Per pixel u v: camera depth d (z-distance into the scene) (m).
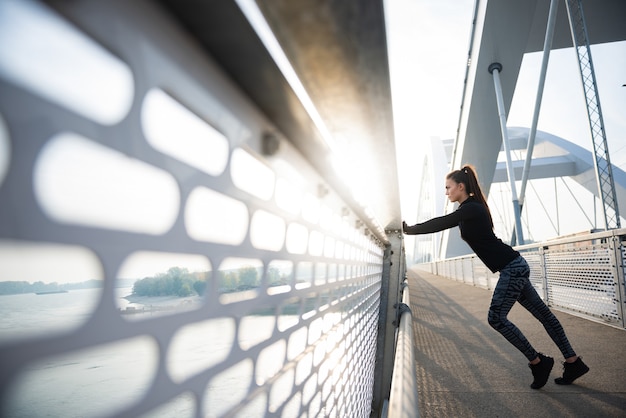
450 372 3.09
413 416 0.92
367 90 0.71
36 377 0.23
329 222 1.27
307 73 0.64
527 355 2.64
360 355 1.99
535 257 7.48
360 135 0.95
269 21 0.48
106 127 0.32
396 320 3.34
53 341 0.25
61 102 0.27
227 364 0.54
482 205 2.77
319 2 0.44
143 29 0.37
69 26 0.28
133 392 0.33
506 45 24.31
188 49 0.46
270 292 0.73
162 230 0.40
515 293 2.67
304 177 0.97
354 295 1.81
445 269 22.56
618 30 32.12
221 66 0.54
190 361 0.44
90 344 0.29
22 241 0.23
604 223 17.19
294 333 0.87
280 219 0.79
